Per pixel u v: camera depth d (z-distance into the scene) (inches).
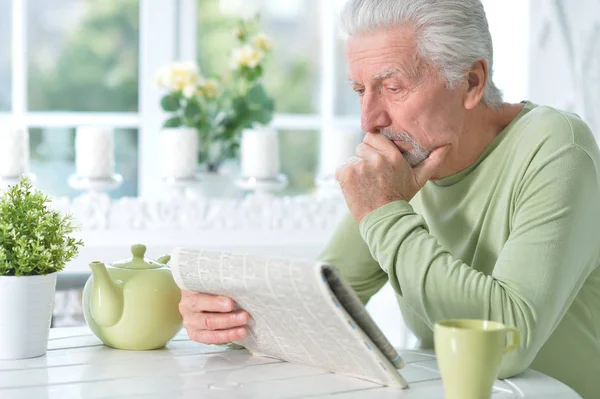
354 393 50.1
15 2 149.5
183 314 59.5
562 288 57.3
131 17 153.8
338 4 160.7
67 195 153.3
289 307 51.2
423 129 61.4
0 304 56.2
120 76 154.4
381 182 60.1
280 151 161.2
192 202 116.5
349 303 49.3
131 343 60.0
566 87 127.2
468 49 60.9
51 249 56.7
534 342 55.5
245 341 58.8
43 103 152.3
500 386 53.3
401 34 59.8
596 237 60.6
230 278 52.9
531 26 134.9
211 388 50.8
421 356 60.8
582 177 59.2
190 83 130.0
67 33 152.3
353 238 70.9
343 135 126.9
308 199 121.1
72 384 51.4
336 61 161.5
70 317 115.6
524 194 59.8
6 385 50.9
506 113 66.4
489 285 55.8
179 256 56.1
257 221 118.4
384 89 61.4
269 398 48.9
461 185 66.3
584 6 122.5
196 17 156.5
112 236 113.8
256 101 134.6
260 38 135.8
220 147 136.8
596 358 65.1
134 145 154.9
